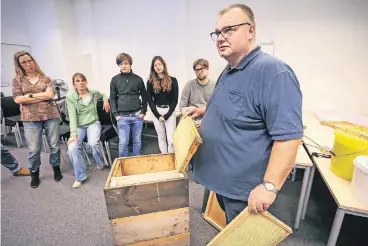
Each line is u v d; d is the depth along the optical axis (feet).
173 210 3.80
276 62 2.64
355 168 3.46
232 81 2.99
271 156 2.66
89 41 12.28
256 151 2.90
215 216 5.33
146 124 11.94
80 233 5.21
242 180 3.07
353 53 8.10
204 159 3.43
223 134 3.09
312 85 8.92
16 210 6.07
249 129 2.90
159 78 7.88
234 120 2.92
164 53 10.79
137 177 3.77
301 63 8.80
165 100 8.11
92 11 11.73
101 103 8.76
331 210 5.83
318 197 6.42
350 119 7.41
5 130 11.43
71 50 12.25
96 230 5.29
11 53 13.05
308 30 8.37
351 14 7.75
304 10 8.21
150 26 10.69
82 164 7.33
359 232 5.05
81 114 7.75
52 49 12.11
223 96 3.07
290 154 2.53
